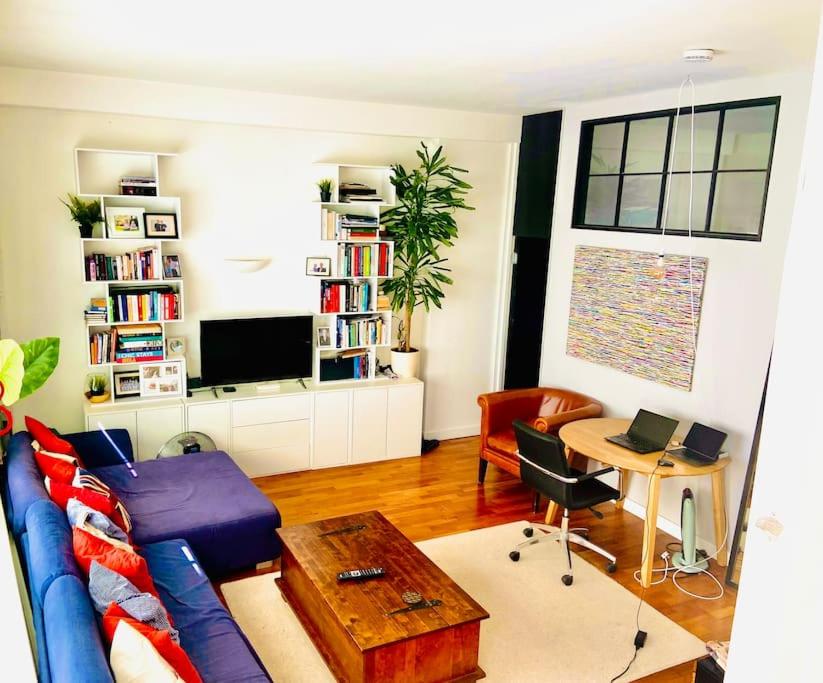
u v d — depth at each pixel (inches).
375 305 224.8
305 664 126.7
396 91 185.6
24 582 114.7
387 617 114.8
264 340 213.5
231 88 188.1
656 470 156.2
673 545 179.6
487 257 249.3
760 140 163.5
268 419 209.5
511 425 213.3
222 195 205.9
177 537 141.6
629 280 194.5
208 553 146.3
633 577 163.5
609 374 206.1
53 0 103.0
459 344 251.3
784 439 38.1
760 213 161.8
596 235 207.8
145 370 196.9
